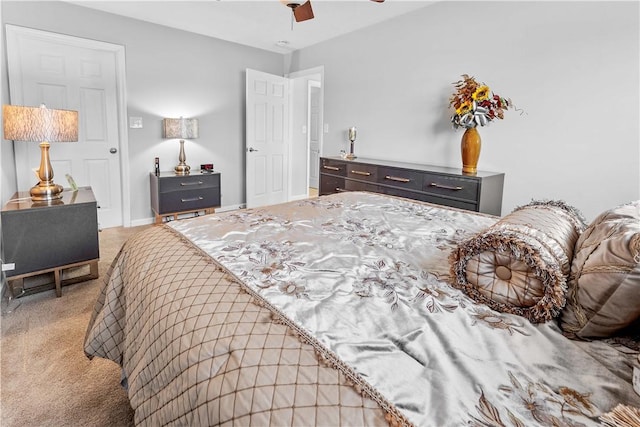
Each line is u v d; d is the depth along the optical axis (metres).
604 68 2.48
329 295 0.96
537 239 0.94
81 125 3.77
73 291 2.51
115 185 4.08
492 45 3.03
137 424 0.98
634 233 0.78
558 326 0.86
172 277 1.08
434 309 0.91
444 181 2.95
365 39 4.07
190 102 4.49
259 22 3.96
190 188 4.21
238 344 0.76
